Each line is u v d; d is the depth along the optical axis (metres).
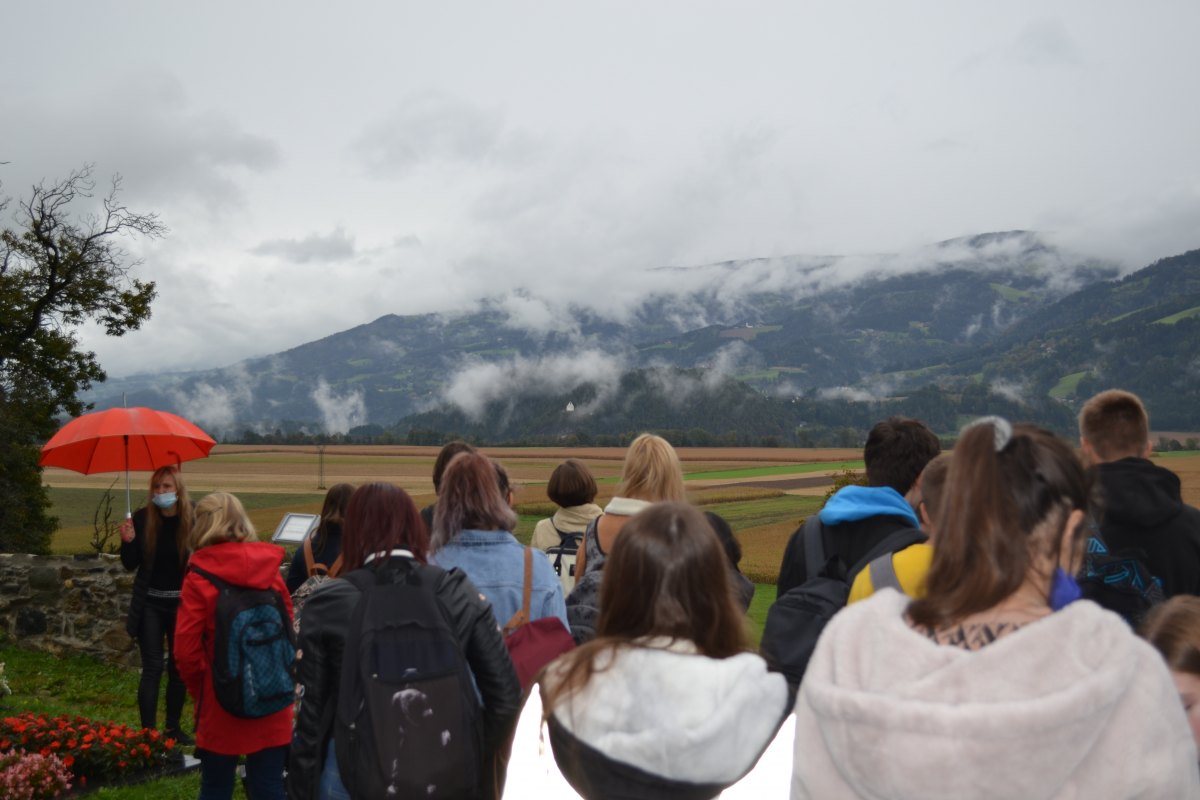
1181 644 2.09
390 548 2.99
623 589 1.99
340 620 2.87
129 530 6.59
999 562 1.44
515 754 2.05
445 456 4.77
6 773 5.48
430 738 2.67
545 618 3.44
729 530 4.04
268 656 4.25
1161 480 3.09
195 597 4.26
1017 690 1.34
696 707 1.80
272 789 4.44
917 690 1.38
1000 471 1.49
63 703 8.37
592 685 1.86
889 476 3.33
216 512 4.37
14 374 27.28
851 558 3.03
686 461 94.62
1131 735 1.33
